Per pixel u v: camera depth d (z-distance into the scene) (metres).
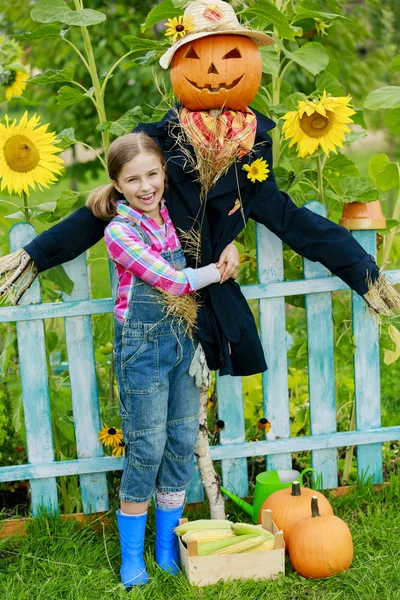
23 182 2.84
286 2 3.52
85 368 3.00
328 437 3.17
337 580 2.62
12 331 3.58
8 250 3.45
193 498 3.15
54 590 2.65
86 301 2.93
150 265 2.47
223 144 2.57
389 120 3.33
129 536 2.68
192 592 2.57
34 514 3.07
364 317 3.14
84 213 2.73
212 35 2.60
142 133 2.55
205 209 2.65
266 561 2.64
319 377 3.15
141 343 2.54
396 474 3.53
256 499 2.98
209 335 2.66
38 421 3.01
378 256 3.53
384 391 4.38
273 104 3.53
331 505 3.12
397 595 2.52
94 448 3.06
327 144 2.81
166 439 2.69
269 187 2.74
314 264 3.05
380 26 6.84
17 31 6.28
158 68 5.75
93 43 5.90
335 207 3.45
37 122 2.83
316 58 3.38
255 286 3.03
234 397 3.10
